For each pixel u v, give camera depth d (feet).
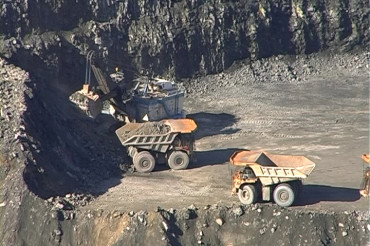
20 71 502.38
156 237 359.66
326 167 469.98
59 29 599.57
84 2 617.21
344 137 531.09
